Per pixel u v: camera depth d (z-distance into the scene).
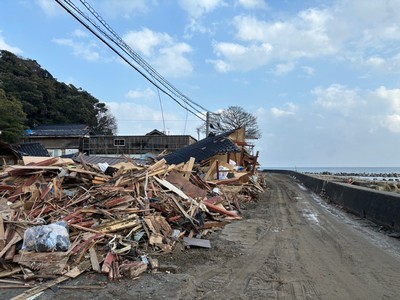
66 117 61.47
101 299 4.73
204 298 4.90
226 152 19.30
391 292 5.12
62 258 5.72
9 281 5.30
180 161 20.16
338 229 10.18
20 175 9.41
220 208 11.78
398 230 9.38
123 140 48.62
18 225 6.39
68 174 9.58
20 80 54.53
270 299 4.84
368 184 34.06
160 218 8.34
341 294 5.04
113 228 7.19
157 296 4.80
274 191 24.61
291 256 7.13
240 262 6.70
